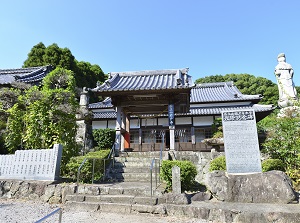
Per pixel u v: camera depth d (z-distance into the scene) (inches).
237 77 1599.4
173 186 227.6
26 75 661.9
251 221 184.9
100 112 800.3
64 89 352.5
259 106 666.2
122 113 468.4
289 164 273.4
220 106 758.5
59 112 323.0
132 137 707.4
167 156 336.5
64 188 247.0
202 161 336.8
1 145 372.8
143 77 564.1
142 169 329.1
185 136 692.1
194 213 200.4
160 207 207.8
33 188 261.3
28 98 318.7
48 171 275.4
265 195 216.1
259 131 350.3
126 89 414.6
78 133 508.1
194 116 701.3
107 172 324.5
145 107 489.1
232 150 245.1
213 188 231.6
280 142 284.8
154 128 705.0
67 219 187.8
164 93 422.6
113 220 187.5
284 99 502.3
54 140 311.0
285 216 181.2
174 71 562.9
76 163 280.8
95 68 1424.7
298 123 283.6
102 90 419.8
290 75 529.0
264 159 304.0
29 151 292.5
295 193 214.8
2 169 294.4
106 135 573.9
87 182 283.0
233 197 221.8
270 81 1467.8
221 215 193.3
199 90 935.7
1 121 387.5
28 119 320.8
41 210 214.5
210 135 679.7
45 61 1087.6
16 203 241.6
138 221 186.5
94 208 217.0
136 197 222.2
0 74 760.3
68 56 1168.2
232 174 235.5
